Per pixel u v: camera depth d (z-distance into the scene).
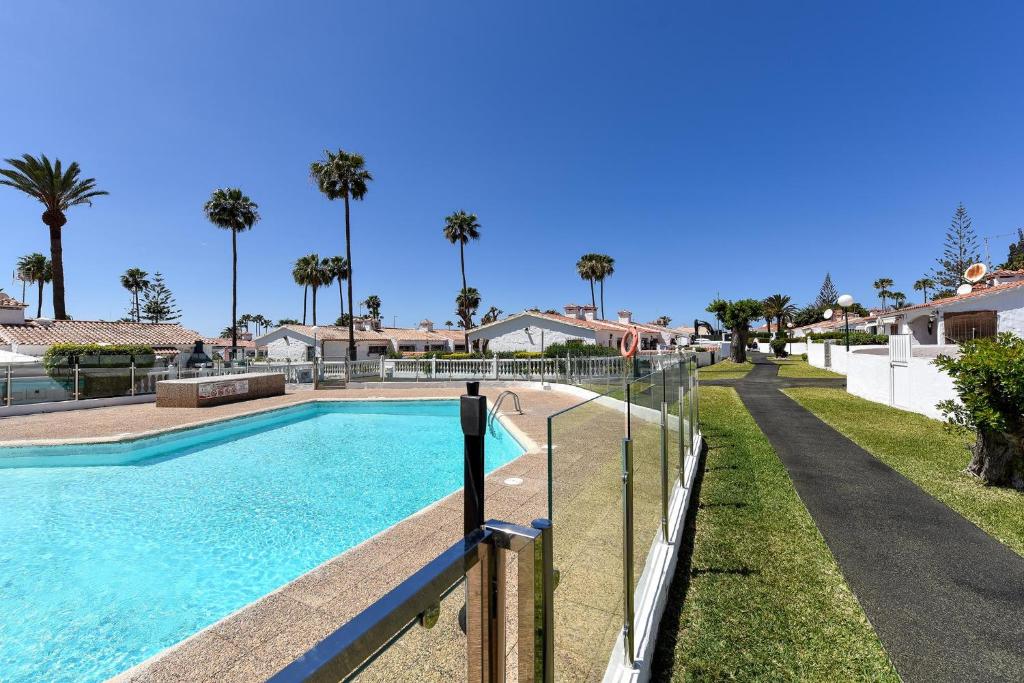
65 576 5.11
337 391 19.86
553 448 1.94
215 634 3.16
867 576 3.89
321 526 6.44
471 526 1.98
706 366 32.69
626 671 2.61
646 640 2.88
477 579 1.25
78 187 27.89
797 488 6.12
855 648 3.01
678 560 4.20
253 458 10.25
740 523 5.01
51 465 9.73
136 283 64.50
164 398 15.44
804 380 20.36
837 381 19.45
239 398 16.94
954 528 4.84
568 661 2.05
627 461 2.89
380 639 0.85
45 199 27.36
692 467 6.54
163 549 5.77
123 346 20.06
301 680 0.65
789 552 4.33
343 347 41.75
